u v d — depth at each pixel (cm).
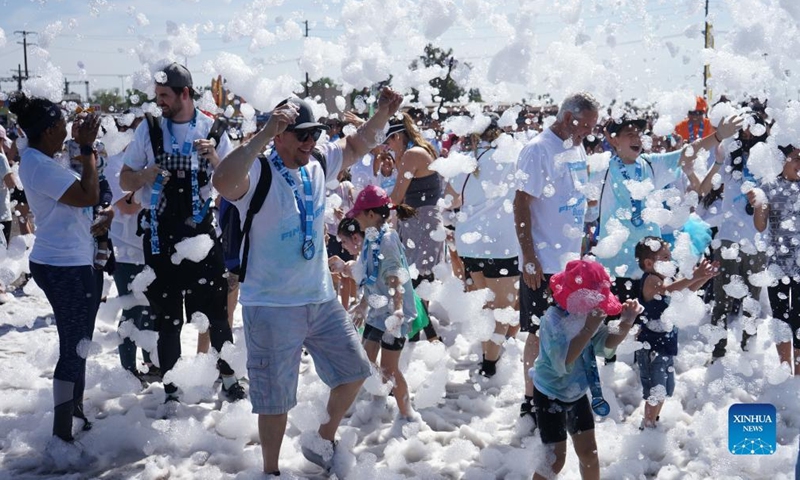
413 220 624
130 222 536
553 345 352
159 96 469
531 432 466
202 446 452
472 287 584
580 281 345
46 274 434
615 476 404
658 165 526
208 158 445
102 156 534
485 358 568
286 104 354
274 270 379
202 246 474
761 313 706
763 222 533
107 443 446
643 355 460
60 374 438
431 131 527
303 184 384
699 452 435
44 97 430
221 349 511
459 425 490
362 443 463
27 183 427
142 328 552
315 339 401
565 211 465
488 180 542
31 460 432
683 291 461
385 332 476
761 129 481
